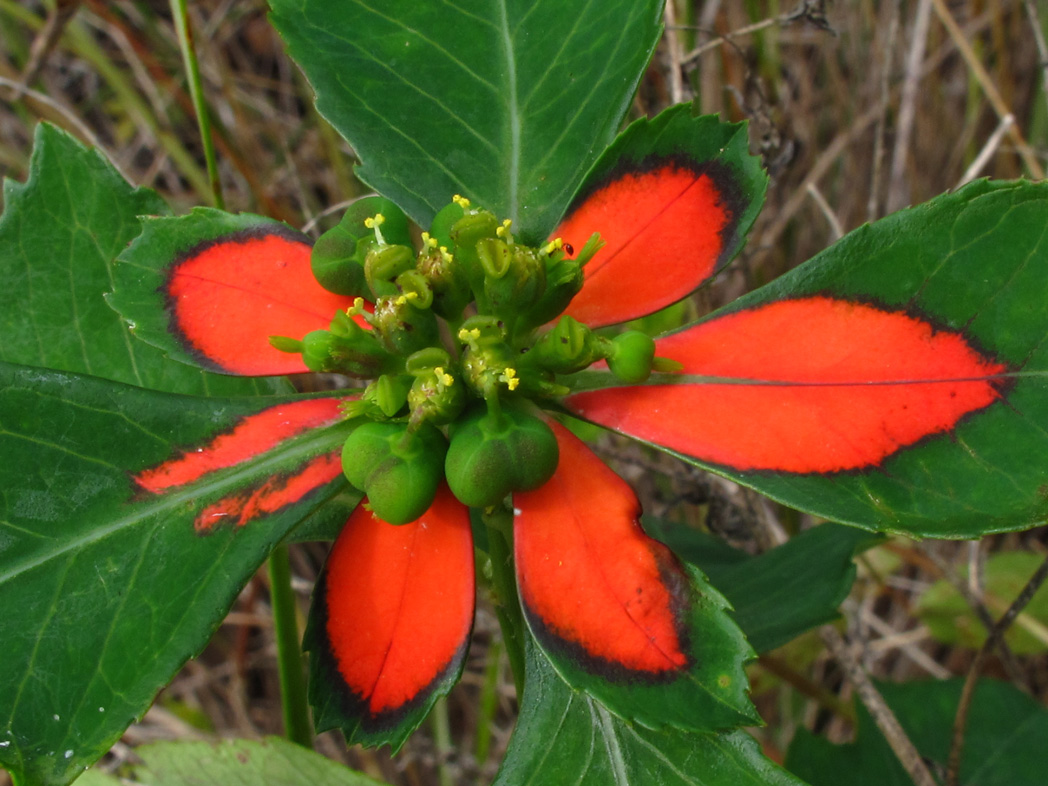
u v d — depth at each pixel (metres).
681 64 0.13
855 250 0.08
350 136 0.09
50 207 0.10
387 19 0.10
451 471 0.08
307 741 0.11
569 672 0.07
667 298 0.09
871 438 0.08
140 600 0.08
